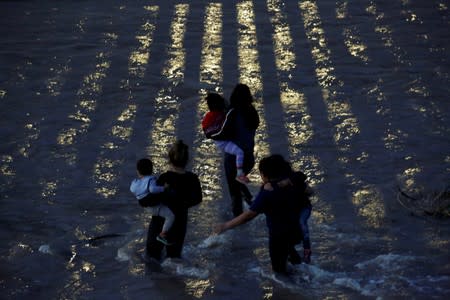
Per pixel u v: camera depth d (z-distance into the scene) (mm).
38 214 16188
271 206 12727
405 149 18547
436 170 17375
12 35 27844
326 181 17188
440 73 23344
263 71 23969
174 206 13570
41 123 20828
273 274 13375
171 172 13570
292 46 25969
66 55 25812
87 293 13211
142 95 22531
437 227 15023
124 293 13133
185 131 20109
